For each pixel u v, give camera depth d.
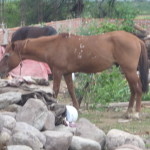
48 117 9.52
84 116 13.36
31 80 14.06
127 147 9.02
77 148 9.10
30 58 13.42
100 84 14.70
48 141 8.89
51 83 17.20
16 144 8.46
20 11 37.41
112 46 13.17
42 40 13.23
